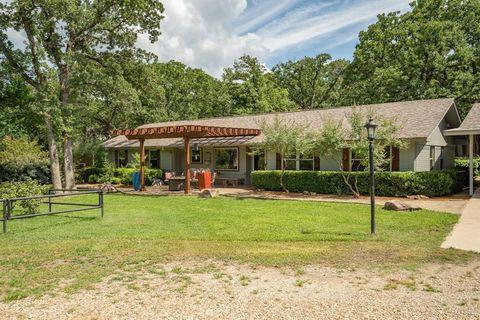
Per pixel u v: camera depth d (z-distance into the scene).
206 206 12.84
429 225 8.82
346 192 15.76
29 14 17.30
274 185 17.86
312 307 4.12
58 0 17.08
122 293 4.61
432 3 28.19
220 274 5.34
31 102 19.09
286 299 4.37
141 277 5.24
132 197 16.25
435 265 5.69
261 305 4.19
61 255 6.44
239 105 39.75
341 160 16.56
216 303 4.26
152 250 6.76
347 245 7.02
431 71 27.73
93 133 34.03
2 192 10.77
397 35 29.36
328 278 5.14
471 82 25.39
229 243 7.29
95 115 29.41
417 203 12.77
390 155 15.74
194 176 21.44
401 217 9.92
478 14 27.81
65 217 10.72
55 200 15.09
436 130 16.91
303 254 6.38
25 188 10.91
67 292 4.65
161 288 4.78
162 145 24.12
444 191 15.00
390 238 7.54
